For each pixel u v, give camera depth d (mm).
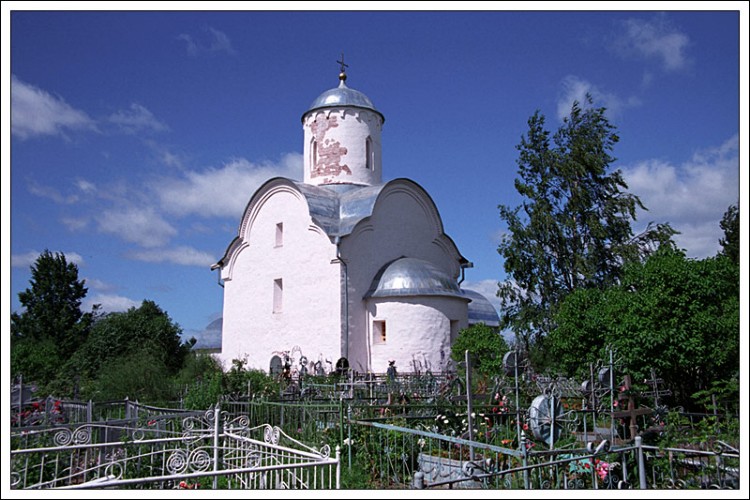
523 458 7273
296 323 27969
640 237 31062
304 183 31672
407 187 30375
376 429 11492
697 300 15898
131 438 10906
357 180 31828
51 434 10883
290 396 17953
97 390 20391
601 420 12578
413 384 20531
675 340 15531
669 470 8914
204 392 16641
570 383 16484
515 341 29875
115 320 36500
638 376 15188
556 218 31156
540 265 30094
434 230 31578
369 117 32875
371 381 20719
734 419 11539
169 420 12188
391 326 26422
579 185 31359
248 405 14992
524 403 14430
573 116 32344
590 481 8422
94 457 10125
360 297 27344
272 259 29766
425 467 10195
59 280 47125
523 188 31578
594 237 30875
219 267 32406
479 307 41781
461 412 12961
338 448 7125
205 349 40094
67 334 44656
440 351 26141
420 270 27141
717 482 8195
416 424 12398
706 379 16359
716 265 16391
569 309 19188
